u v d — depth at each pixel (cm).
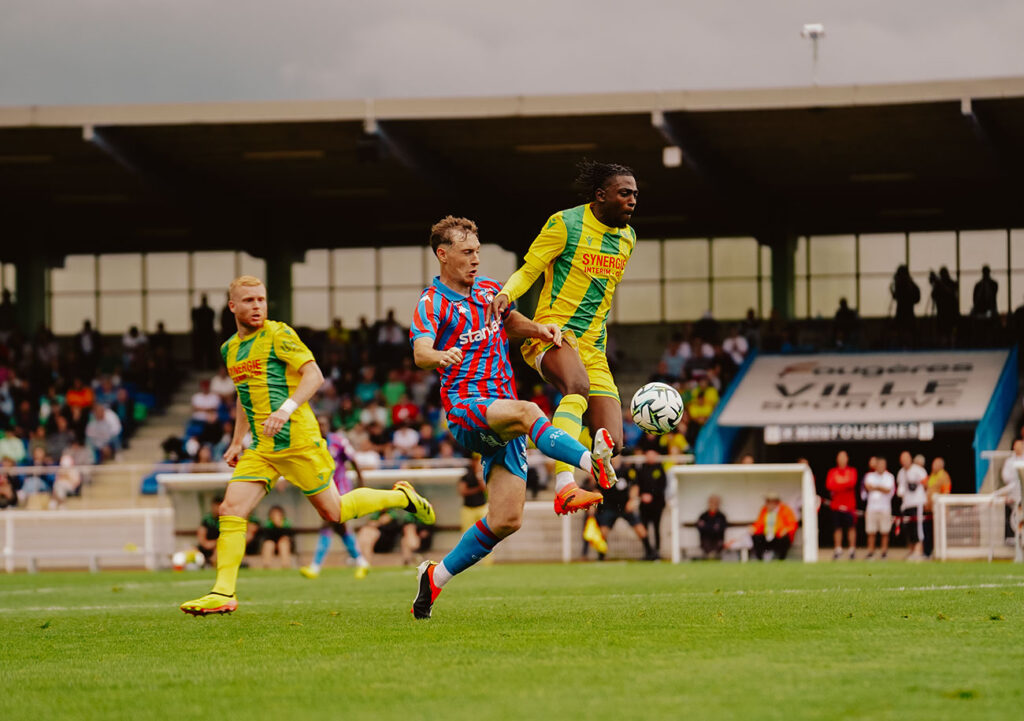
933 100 2569
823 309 3531
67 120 2688
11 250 3734
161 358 3394
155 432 3250
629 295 3634
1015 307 3425
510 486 800
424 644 690
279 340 927
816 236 3547
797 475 2203
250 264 3800
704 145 2928
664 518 2414
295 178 3209
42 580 1964
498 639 701
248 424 962
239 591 1425
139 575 2116
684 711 471
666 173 3164
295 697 530
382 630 773
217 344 3541
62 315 3816
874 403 2920
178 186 3094
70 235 3784
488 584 1452
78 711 517
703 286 3600
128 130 2778
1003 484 2477
